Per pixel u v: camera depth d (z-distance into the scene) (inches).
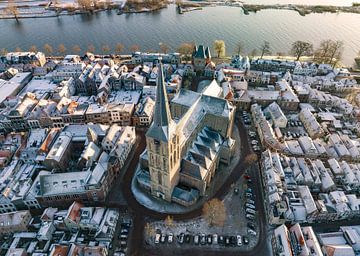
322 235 4690.0
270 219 4985.2
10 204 5167.3
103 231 4667.8
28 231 4827.8
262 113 7116.1
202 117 5738.2
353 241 4522.6
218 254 4591.5
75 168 6048.2
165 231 4874.5
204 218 5068.9
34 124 7204.7
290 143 6496.1
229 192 5551.2
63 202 5300.2
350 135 6939.0
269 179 5408.5
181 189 5280.5
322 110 7854.3
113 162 5679.1
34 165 5964.6
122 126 7091.5
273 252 4591.5
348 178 5649.6
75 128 6648.6
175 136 4480.8
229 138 5984.3
